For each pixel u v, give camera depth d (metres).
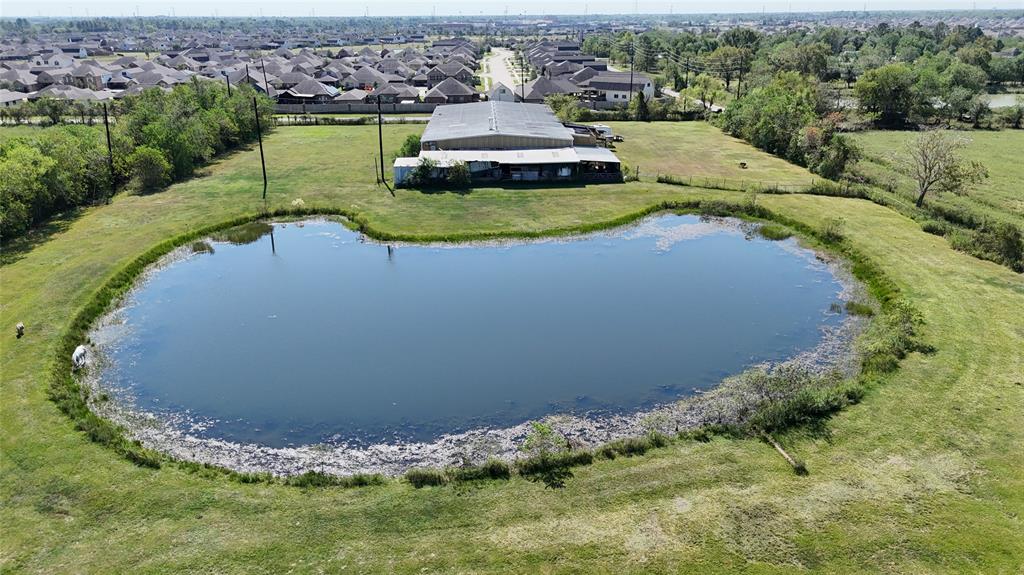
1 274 32.38
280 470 20.08
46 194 40.09
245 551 16.56
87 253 35.34
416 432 21.89
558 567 16.08
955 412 21.92
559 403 23.47
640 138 67.62
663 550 16.55
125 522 17.44
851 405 22.52
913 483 18.77
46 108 74.62
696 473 19.36
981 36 159.25
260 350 27.11
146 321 29.45
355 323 29.45
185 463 19.94
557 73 117.69
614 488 18.80
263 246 38.88
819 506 17.92
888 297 30.86
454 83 92.12
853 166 53.19
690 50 148.62
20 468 19.27
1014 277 32.50
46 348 25.88
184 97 60.81
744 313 30.48
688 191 47.94
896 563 16.03
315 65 127.38
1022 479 18.80
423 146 54.66
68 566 15.97
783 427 21.41
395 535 17.14
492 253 37.41
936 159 42.16
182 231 39.47
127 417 22.56
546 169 50.56
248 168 54.56
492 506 18.17
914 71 81.88
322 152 60.59
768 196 46.59
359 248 38.38
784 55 108.31
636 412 22.94
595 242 39.12
